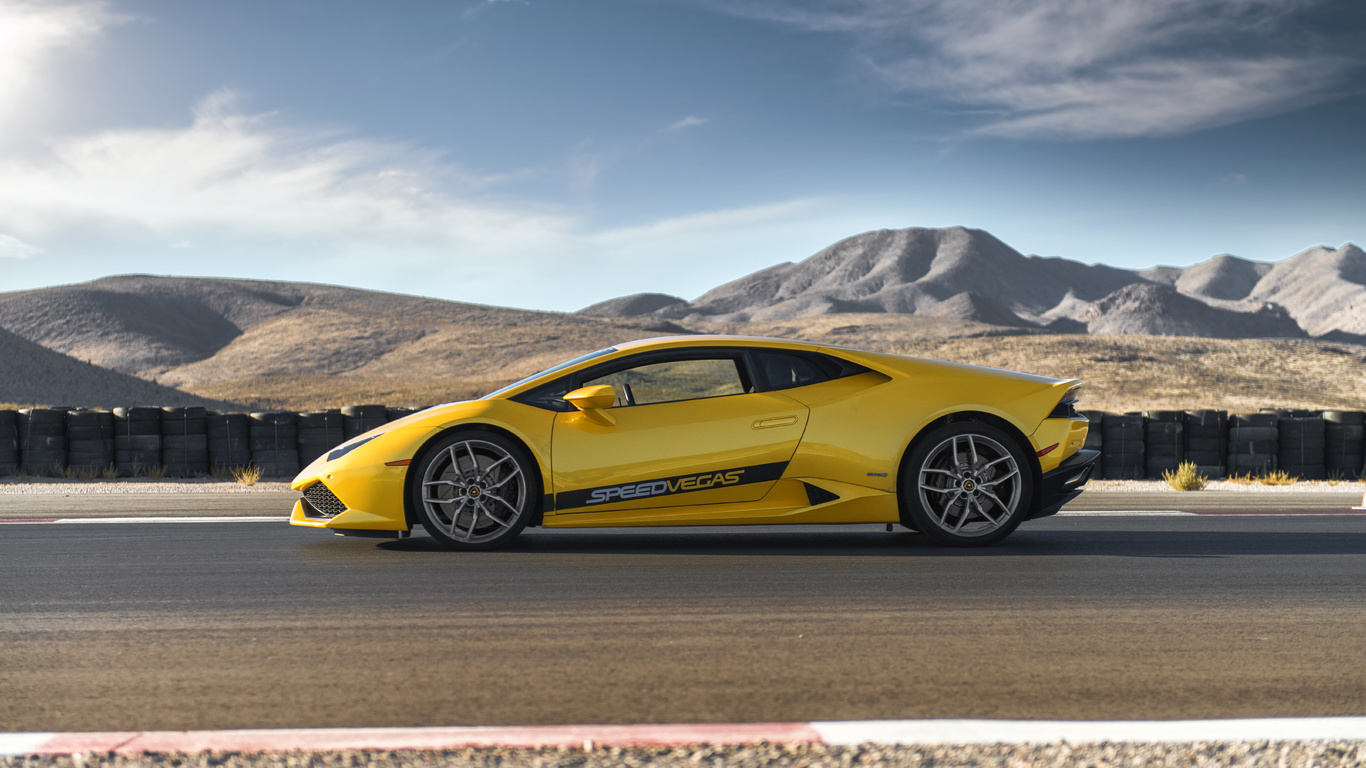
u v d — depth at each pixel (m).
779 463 5.69
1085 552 5.75
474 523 5.73
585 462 5.60
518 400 5.78
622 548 5.88
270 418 13.95
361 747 2.40
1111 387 56.91
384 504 5.69
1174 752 2.40
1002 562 5.38
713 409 5.75
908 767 2.29
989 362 66.38
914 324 141.50
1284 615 4.06
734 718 2.71
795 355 5.94
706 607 4.20
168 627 3.83
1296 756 2.38
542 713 2.75
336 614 4.07
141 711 2.76
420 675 3.14
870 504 5.75
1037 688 3.01
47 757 2.32
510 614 4.07
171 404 54.78
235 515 8.02
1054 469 5.85
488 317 114.81
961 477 5.79
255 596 4.45
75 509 8.66
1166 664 3.29
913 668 3.24
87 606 4.23
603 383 5.89
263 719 2.69
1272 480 14.12
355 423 14.01
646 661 3.32
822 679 3.11
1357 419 14.72
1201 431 15.03
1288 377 60.06
